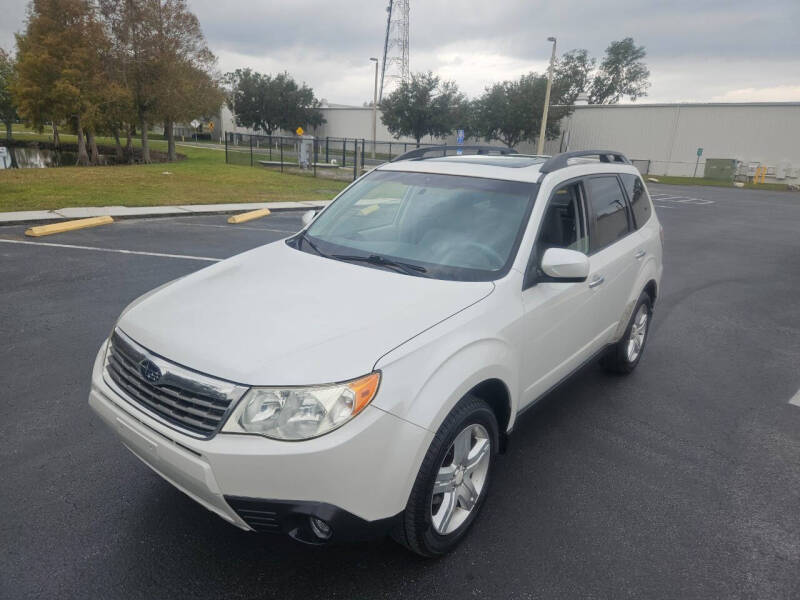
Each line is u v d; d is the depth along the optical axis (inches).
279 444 83.8
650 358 222.7
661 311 288.2
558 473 140.3
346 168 1214.3
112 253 350.0
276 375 86.3
